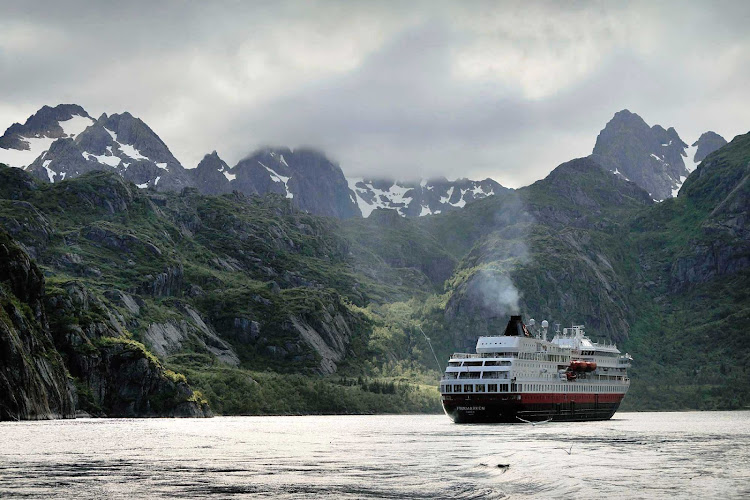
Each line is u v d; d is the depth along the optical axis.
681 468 170.75
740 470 167.75
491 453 198.62
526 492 142.62
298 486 150.25
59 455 194.62
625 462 180.50
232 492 144.50
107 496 140.75
